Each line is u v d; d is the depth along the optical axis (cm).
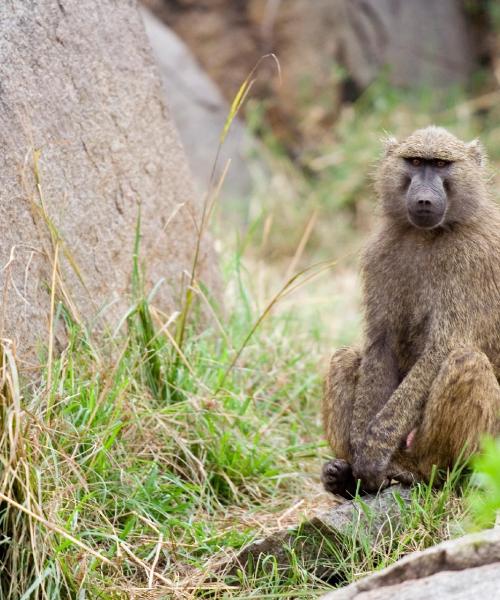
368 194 2322
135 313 1088
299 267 2089
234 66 2584
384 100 2511
